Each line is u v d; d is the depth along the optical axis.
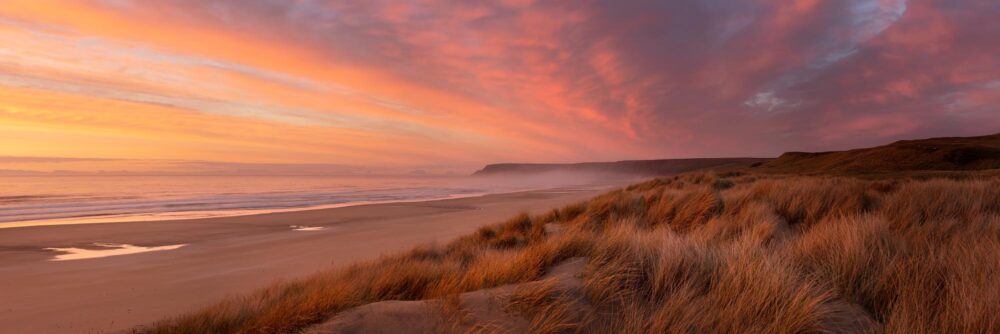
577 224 9.79
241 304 4.94
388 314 3.60
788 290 3.14
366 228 19.33
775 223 7.47
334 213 26.73
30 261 11.97
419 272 5.18
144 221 21.66
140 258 12.31
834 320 3.04
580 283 3.93
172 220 22.20
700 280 3.74
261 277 9.59
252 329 3.83
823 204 8.49
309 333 3.40
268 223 21.41
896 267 3.50
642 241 4.86
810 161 86.50
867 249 3.97
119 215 25.17
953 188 8.23
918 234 4.84
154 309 7.02
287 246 14.36
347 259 11.77
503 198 44.09
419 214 26.06
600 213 11.27
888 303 3.23
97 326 6.20
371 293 4.57
